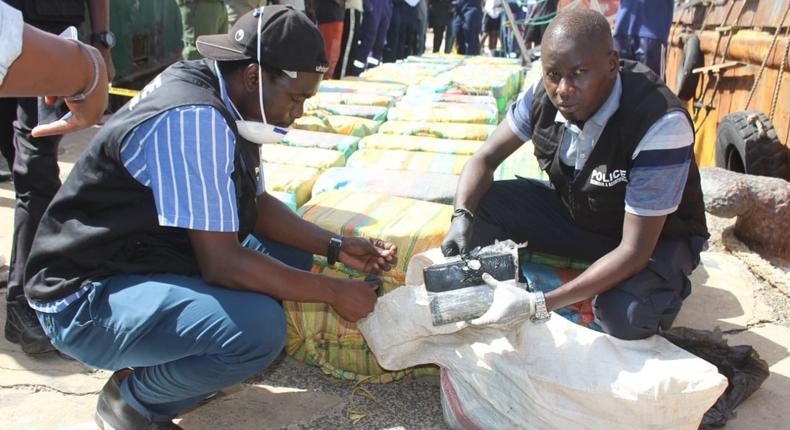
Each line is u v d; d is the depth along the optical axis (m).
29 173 2.49
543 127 2.26
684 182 2.02
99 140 1.81
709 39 5.53
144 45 6.99
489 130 3.99
